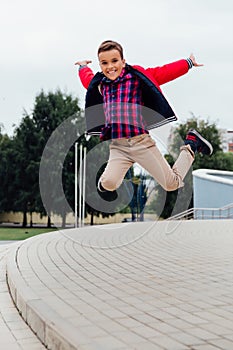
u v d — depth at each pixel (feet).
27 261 20.67
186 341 9.82
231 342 9.81
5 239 72.08
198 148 16.88
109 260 21.56
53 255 22.81
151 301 13.48
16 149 102.17
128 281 16.51
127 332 10.39
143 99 15.46
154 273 18.21
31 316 12.40
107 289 15.10
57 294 14.21
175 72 15.34
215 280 16.84
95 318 11.56
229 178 84.28
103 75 15.76
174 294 14.46
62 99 104.47
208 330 10.66
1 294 16.58
